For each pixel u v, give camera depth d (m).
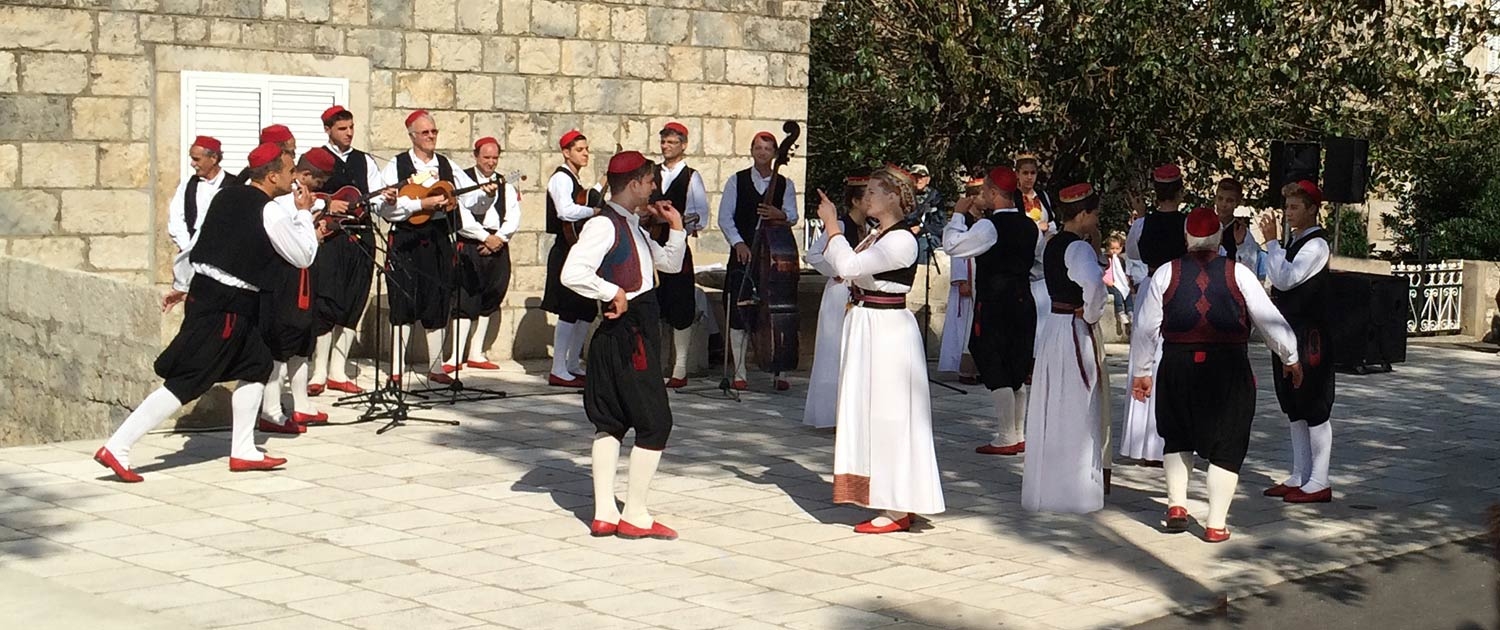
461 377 13.65
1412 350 18.09
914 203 8.63
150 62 13.35
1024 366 10.88
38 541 8.09
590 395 8.38
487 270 13.68
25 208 12.96
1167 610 7.41
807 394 12.32
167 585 7.36
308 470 9.84
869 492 8.55
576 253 8.09
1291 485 9.95
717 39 16.03
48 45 12.94
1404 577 8.19
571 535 8.44
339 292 11.73
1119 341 17.34
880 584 7.67
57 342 12.38
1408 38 19.11
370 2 14.23
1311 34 18.58
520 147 14.99
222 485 9.38
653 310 8.40
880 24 20.27
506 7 14.85
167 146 13.46
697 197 13.20
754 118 16.34
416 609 7.07
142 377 11.37
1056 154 19.50
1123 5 17.97
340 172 12.33
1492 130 20.12
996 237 10.26
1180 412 8.76
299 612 6.98
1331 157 15.38
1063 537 8.74
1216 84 18.17
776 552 8.23
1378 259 22.80
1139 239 10.46
